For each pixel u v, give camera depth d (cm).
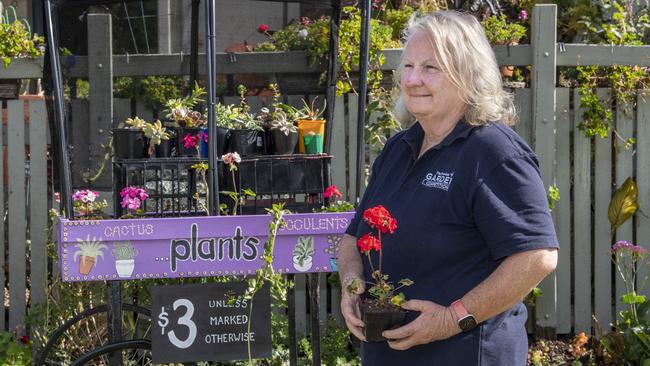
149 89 473
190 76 466
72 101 462
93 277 314
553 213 470
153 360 329
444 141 234
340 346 444
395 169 251
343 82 464
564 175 468
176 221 317
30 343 423
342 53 457
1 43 438
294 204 363
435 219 228
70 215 331
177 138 366
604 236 473
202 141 368
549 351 461
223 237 321
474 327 226
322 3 419
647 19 532
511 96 245
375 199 251
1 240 449
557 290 473
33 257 447
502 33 468
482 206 221
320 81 471
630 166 471
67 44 466
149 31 556
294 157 358
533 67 461
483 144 226
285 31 485
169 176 362
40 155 445
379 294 233
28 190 461
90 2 365
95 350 332
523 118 466
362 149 387
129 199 335
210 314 333
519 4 570
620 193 463
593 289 482
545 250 219
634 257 428
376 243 233
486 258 228
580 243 473
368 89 469
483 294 221
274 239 322
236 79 482
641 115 468
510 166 223
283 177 358
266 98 474
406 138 247
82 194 383
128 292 418
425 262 231
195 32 460
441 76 230
